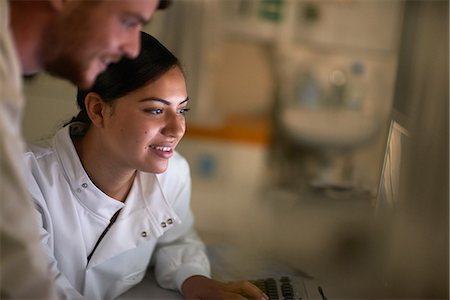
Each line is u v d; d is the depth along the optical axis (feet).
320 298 3.21
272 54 9.12
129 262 3.25
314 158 8.87
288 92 9.14
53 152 3.07
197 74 8.09
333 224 6.07
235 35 8.87
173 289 3.40
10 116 2.00
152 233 3.18
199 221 7.55
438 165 2.97
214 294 3.07
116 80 2.67
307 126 8.63
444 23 3.08
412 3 3.27
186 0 7.66
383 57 8.90
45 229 3.00
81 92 2.96
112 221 3.17
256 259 3.89
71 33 2.17
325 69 9.07
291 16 8.91
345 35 8.96
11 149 1.98
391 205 3.24
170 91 2.71
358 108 8.93
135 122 2.71
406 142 3.15
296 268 3.92
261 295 3.11
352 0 8.82
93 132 2.98
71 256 3.09
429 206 3.01
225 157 8.23
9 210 2.00
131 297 3.29
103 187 3.07
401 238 3.16
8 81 1.94
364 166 8.68
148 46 2.69
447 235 2.93
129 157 2.80
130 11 2.19
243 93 9.20
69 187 3.04
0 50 1.93
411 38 3.26
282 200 8.05
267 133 8.41
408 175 3.12
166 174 3.34
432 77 3.07
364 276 3.50
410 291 3.09
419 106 3.11
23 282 2.05
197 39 7.97
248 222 7.52
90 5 2.15
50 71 2.29
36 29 2.15
